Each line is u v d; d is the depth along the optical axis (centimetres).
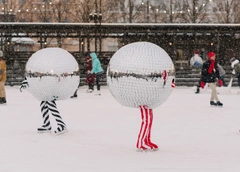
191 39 4534
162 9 6344
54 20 6103
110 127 1334
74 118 1545
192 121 1472
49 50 1191
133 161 892
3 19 5725
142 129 992
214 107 1917
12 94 2711
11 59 4531
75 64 1197
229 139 1139
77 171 811
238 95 2619
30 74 1170
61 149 1011
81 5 6019
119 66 959
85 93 2809
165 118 1549
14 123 1428
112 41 6494
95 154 959
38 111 1766
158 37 4519
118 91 977
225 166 852
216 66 1927
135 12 6334
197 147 1036
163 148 1026
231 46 4600
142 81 950
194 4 5428
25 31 4044
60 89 1173
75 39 6456
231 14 5959
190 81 3759
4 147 1035
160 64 956
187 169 827
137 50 962
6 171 813
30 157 929
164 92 976
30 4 6212
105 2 5900
